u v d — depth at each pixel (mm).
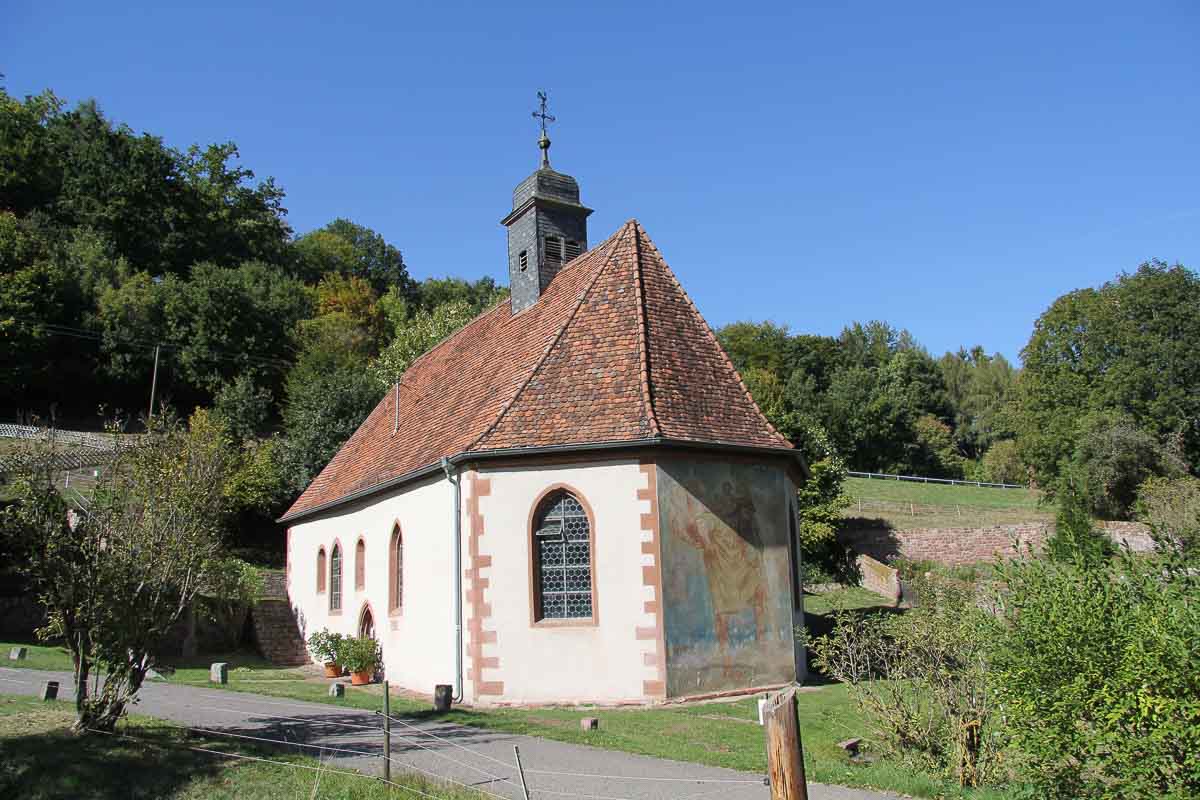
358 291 75250
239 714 14500
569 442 16984
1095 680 8070
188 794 9289
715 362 19453
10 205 62094
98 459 13070
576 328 19406
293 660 27516
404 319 74688
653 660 16125
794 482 20344
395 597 21250
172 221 67625
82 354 52344
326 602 26188
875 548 44719
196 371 54750
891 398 75500
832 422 73250
